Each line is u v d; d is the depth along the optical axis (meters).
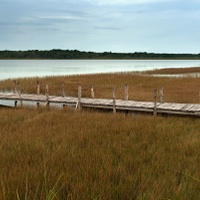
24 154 7.43
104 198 4.36
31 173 5.47
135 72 55.38
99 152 7.50
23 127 11.66
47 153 7.43
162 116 14.82
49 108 17.39
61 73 68.56
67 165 6.25
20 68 100.19
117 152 7.79
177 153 7.95
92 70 85.81
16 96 19.59
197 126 12.17
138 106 15.38
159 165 6.71
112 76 41.16
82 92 25.97
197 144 8.91
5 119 13.43
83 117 13.95
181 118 13.98
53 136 9.89
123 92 24.52
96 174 5.55
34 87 29.42
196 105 15.64
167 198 4.50
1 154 7.45
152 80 35.72
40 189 4.67
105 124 12.12
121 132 10.55
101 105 16.36
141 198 4.41
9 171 5.68
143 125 11.98
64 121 12.88
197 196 4.77
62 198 4.49
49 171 5.70
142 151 8.05
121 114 15.06
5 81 34.69
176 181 5.80
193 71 61.62
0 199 4.09
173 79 37.00
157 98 21.31
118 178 5.51
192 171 6.35
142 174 5.74
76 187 4.67
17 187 4.56
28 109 17.03
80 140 9.17
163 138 9.88
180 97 21.67
